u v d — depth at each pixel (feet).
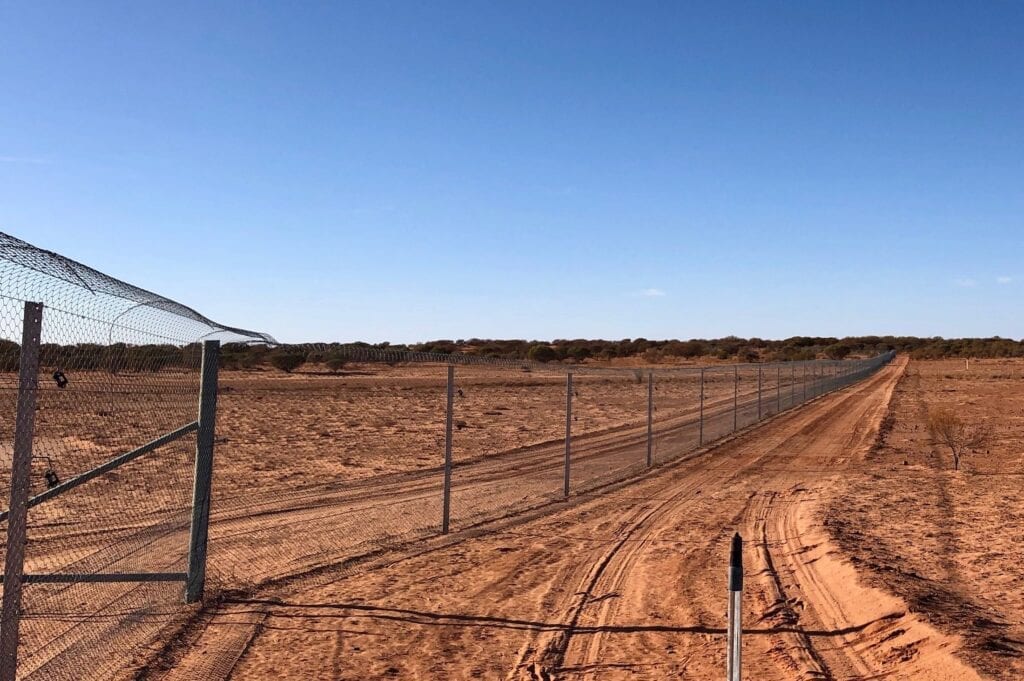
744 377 227.81
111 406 27.12
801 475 68.64
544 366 52.95
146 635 26.89
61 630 25.98
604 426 106.73
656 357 350.02
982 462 74.18
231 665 24.75
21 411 19.94
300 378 171.94
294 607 30.68
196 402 31.30
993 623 25.58
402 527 46.09
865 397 159.22
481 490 59.67
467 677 24.49
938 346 441.68
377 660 25.68
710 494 58.95
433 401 133.69
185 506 35.37
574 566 37.73
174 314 26.91
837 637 27.30
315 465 68.69
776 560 38.22
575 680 24.36
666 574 36.11
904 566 33.53
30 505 20.59
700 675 24.43
